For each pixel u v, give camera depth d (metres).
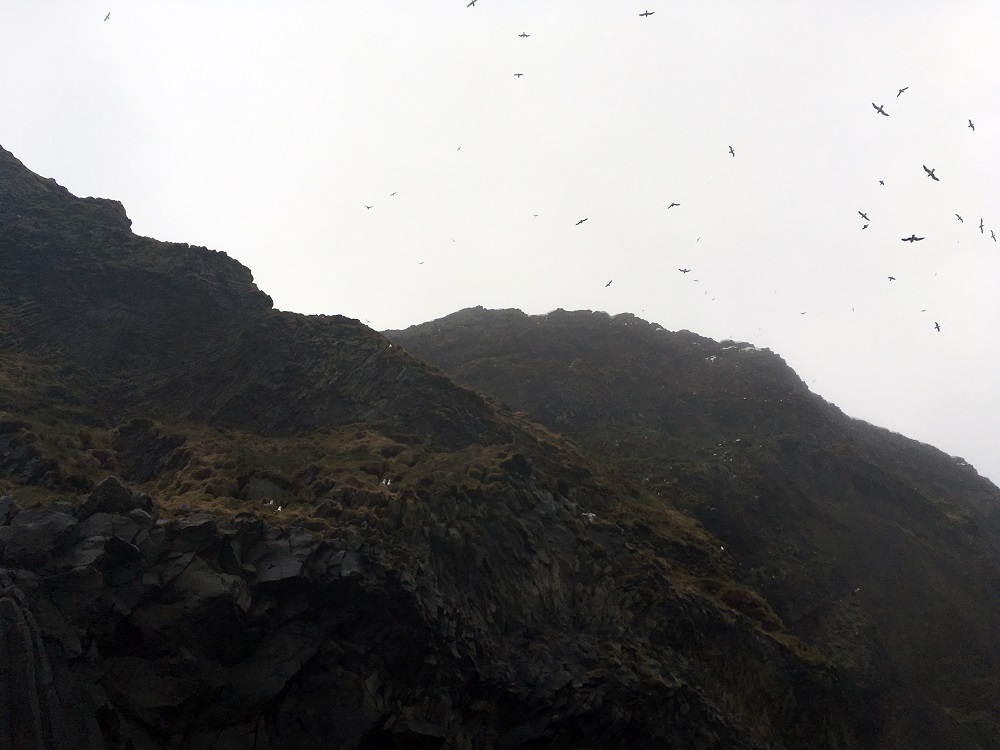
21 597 19.97
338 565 24.91
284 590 24.03
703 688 31.17
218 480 31.06
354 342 45.81
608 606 31.75
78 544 21.91
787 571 50.91
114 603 21.34
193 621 22.11
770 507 56.91
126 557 22.31
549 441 46.41
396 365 43.53
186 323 47.50
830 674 35.97
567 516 35.47
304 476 32.53
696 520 49.88
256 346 45.75
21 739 18.20
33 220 52.34
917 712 43.56
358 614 24.80
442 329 93.94
